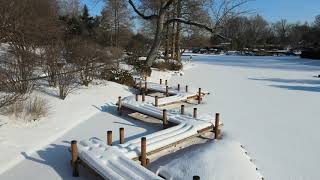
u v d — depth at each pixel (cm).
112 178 545
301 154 780
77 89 1349
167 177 634
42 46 1318
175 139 762
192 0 2486
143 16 2473
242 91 1738
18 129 854
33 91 1168
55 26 1848
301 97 1570
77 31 3206
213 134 907
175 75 2559
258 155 769
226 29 2611
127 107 1089
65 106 1105
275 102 1426
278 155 772
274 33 10812
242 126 1012
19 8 1456
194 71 2964
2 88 1014
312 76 2634
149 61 2334
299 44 9438
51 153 743
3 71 1060
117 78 1662
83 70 1419
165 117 935
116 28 3694
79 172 657
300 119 1116
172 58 3209
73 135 871
